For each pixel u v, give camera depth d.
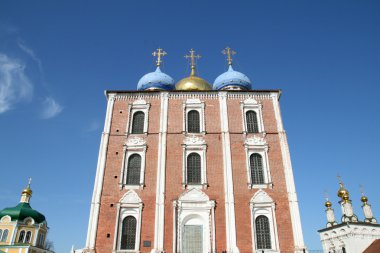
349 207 52.31
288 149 35.78
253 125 37.94
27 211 70.12
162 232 31.08
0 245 64.94
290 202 32.69
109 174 34.34
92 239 30.77
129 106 38.91
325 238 52.09
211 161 35.03
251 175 34.50
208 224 31.66
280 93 39.94
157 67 48.12
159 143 36.03
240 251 30.34
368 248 45.41
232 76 45.81
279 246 30.62
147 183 33.75
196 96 39.66
